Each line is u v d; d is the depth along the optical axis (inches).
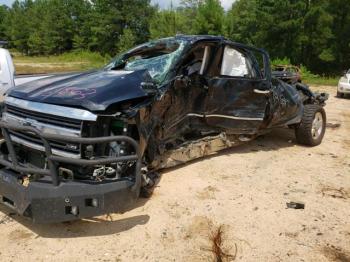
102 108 142.6
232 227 157.9
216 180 206.7
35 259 132.4
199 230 154.7
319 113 291.1
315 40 1386.6
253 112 233.1
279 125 260.1
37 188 136.4
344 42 1412.4
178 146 208.5
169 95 182.5
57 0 2920.8
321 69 1478.8
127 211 167.8
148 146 171.8
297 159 252.8
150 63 199.0
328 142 305.9
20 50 3253.0
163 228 155.3
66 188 135.9
